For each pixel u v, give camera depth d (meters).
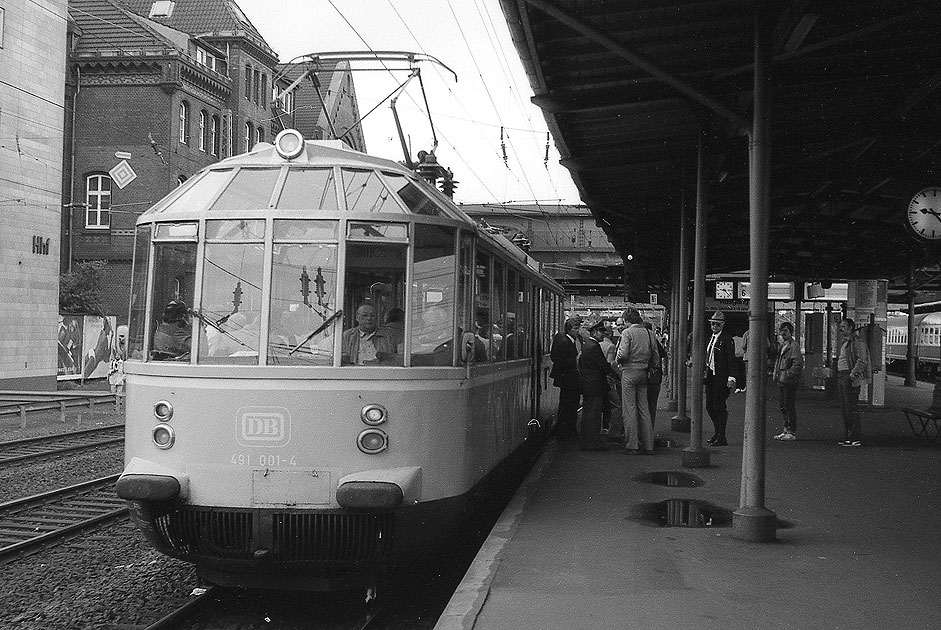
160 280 7.23
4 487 12.66
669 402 20.34
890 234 20.36
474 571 6.71
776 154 14.55
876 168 14.80
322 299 6.96
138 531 9.91
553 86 11.68
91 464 14.80
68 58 39.41
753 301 7.89
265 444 6.78
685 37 10.03
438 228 7.43
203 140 42.59
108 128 39.84
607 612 5.70
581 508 9.16
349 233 7.06
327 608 7.25
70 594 7.56
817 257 24.66
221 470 6.78
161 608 7.19
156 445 6.96
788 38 8.95
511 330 10.45
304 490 6.77
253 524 6.73
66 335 31.73
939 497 9.78
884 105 12.54
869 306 21.00
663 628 5.39
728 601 5.93
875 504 9.37
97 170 39.75
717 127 13.57
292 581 6.93
